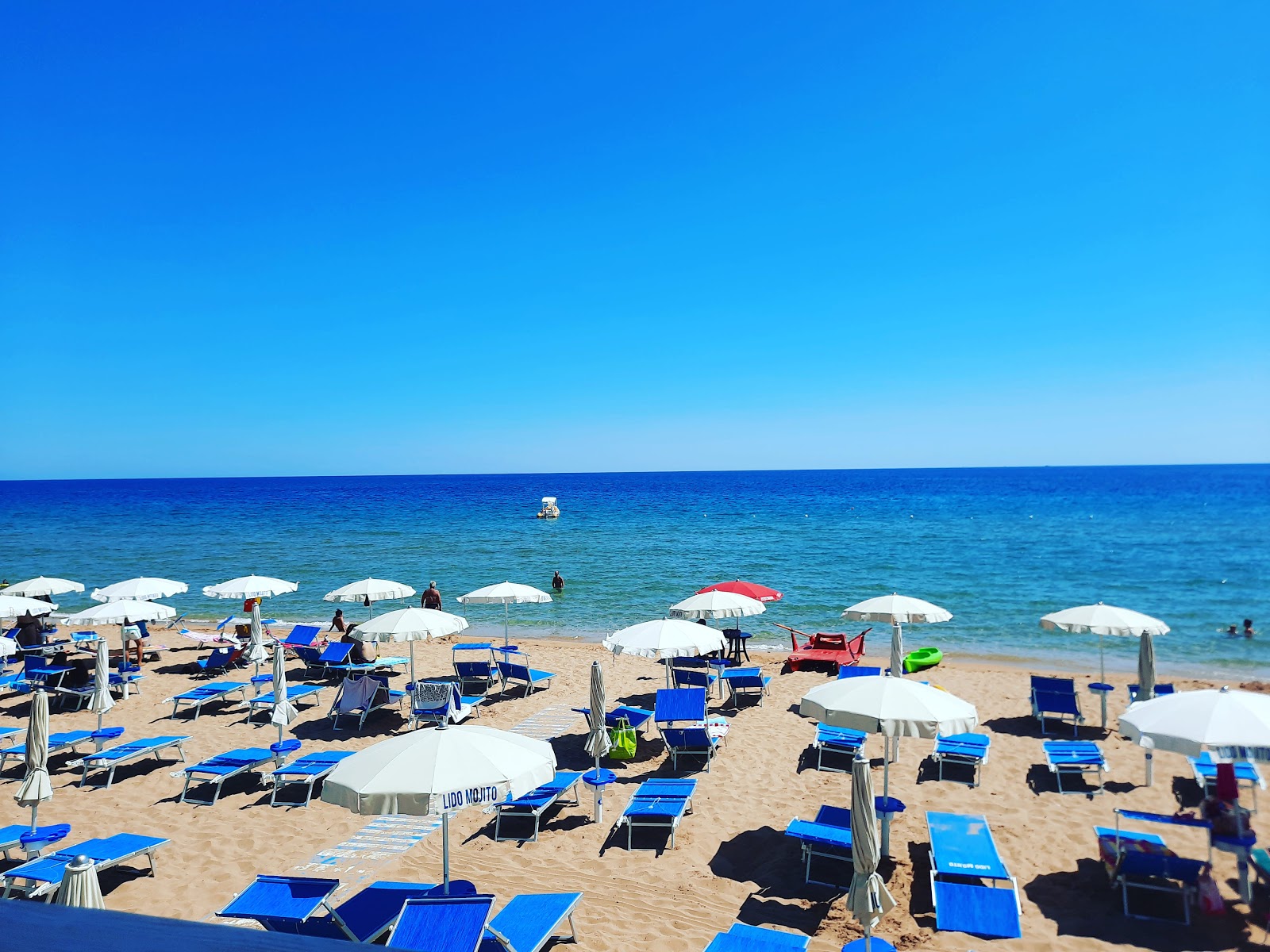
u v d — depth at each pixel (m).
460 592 31.08
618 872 8.46
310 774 10.27
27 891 7.62
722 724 12.71
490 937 6.62
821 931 7.34
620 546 46.88
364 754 6.74
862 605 12.82
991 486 140.75
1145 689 12.31
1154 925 7.29
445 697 13.43
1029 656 20.48
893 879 8.19
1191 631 23.42
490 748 6.66
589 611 27.20
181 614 27.41
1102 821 9.51
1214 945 6.97
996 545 46.41
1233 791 7.66
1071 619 12.82
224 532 59.50
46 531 61.06
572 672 17.56
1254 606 27.34
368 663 16.33
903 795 10.35
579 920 7.55
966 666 19.27
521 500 108.88
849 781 10.86
